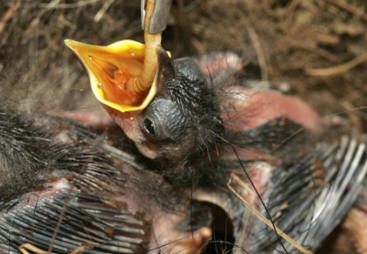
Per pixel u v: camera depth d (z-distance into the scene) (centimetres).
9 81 39
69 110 40
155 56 37
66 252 38
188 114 38
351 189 40
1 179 38
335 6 45
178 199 39
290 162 40
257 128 40
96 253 38
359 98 45
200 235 39
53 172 38
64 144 38
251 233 39
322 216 39
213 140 38
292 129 40
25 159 38
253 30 45
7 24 42
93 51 38
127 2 44
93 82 38
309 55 45
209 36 45
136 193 39
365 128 45
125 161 39
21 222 38
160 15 37
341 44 45
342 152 40
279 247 39
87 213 38
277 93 42
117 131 39
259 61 44
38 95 40
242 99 39
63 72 42
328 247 40
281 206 39
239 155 39
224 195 39
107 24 43
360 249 40
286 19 45
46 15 42
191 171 39
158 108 38
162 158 38
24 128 38
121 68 38
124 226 38
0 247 37
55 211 38
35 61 42
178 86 38
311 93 45
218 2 45
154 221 39
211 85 38
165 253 39
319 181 40
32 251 37
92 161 38
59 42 43
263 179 40
